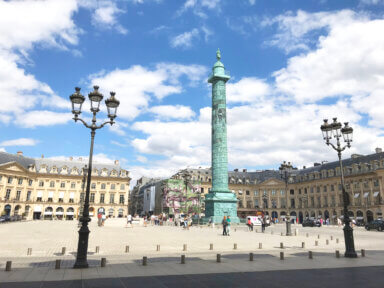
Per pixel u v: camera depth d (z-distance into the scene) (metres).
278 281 9.46
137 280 9.45
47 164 85.12
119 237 24.30
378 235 31.83
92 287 8.54
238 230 37.56
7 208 74.56
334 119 16.94
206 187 91.81
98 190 84.75
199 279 9.69
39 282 9.01
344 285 8.95
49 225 42.00
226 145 50.16
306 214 86.50
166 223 59.25
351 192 74.19
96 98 13.37
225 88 52.34
